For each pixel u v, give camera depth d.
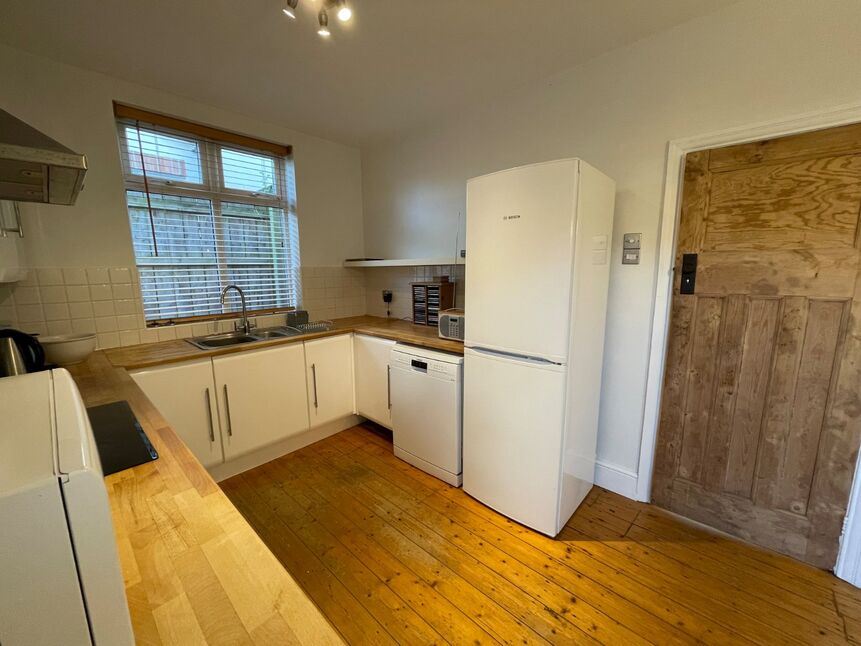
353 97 2.35
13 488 0.32
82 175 0.96
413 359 2.30
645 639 1.28
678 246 1.78
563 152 2.11
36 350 1.54
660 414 1.93
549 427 1.69
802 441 1.55
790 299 1.52
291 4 1.37
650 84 1.78
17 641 0.34
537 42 1.79
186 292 2.54
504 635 1.30
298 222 2.99
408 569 1.59
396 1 1.49
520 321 1.72
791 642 1.26
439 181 2.80
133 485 0.82
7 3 1.46
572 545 1.72
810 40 1.40
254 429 2.31
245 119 2.62
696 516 1.87
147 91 2.18
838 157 1.39
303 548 1.71
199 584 0.57
